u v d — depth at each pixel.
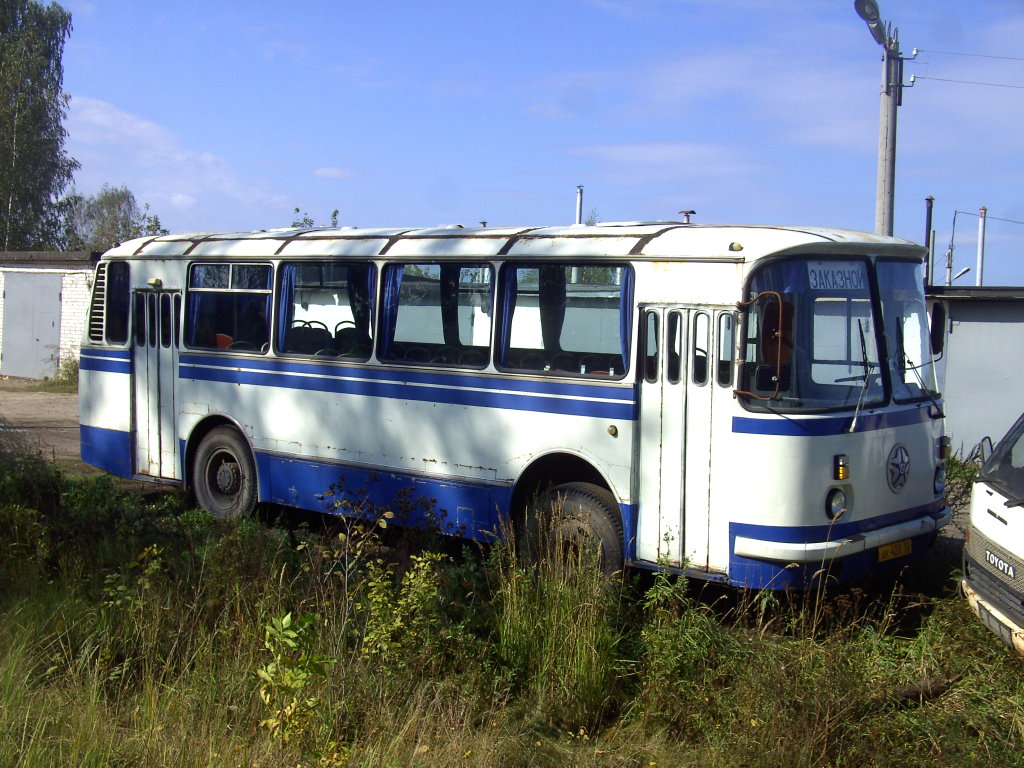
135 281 11.38
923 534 7.54
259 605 6.15
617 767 5.06
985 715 5.43
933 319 8.27
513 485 8.21
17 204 44.25
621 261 7.58
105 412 11.69
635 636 6.34
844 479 6.91
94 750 4.70
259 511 10.68
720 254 7.04
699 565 7.09
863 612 7.20
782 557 6.67
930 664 6.11
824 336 7.10
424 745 4.89
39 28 45.47
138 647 5.95
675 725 5.50
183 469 10.94
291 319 9.98
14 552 7.33
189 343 10.87
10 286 26.62
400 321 9.09
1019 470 6.02
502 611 6.39
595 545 7.50
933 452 7.81
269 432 10.11
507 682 5.75
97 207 76.75
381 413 9.16
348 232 9.90
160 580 6.59
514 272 8.31
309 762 4.77
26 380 25.95
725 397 6.96
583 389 7.74
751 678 5.45
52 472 9.87
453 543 9.58
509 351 8.30
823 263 7.18
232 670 5.60
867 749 4.99
